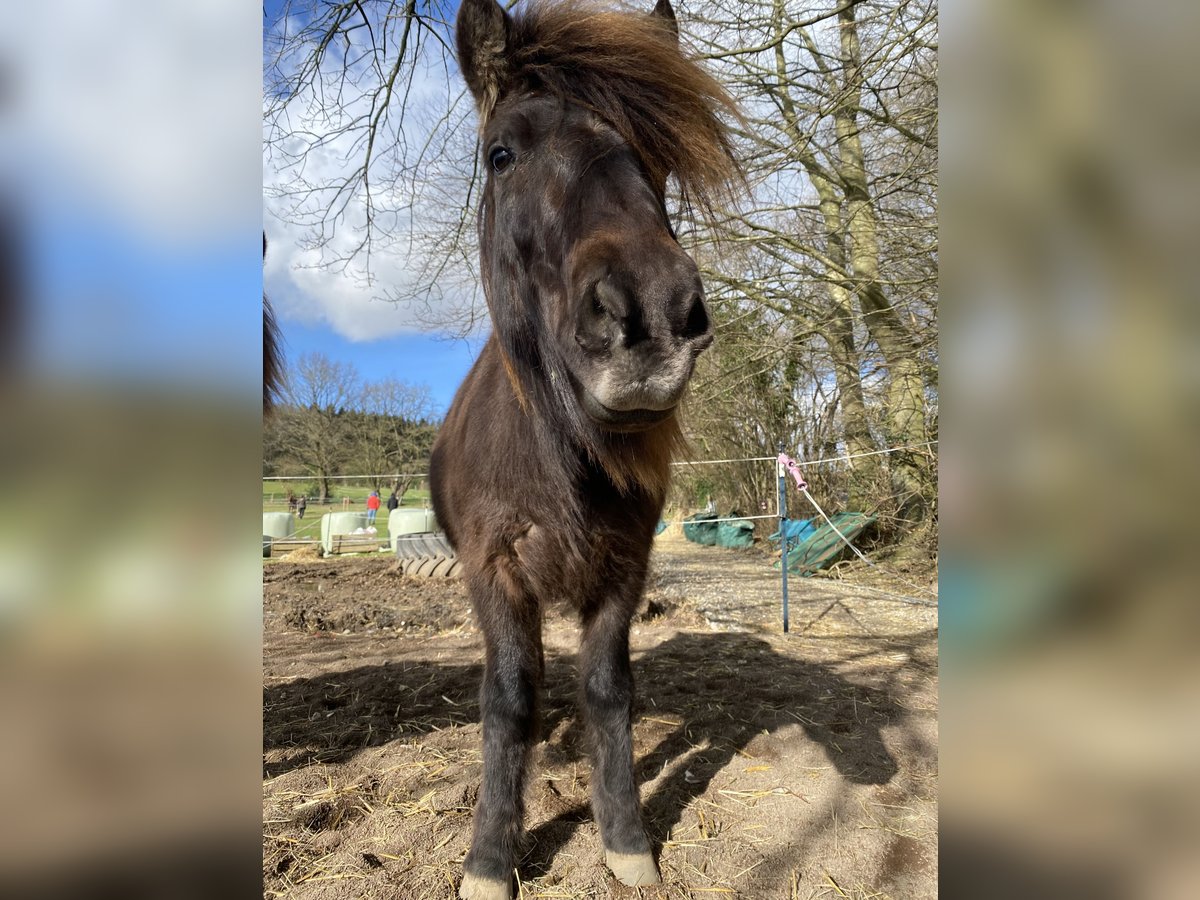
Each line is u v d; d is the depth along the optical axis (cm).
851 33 718
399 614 598
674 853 214
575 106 177
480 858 193
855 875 204
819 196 977
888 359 848
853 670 405
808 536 986
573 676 394
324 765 272
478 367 294
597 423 158
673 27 236
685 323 137
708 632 521
